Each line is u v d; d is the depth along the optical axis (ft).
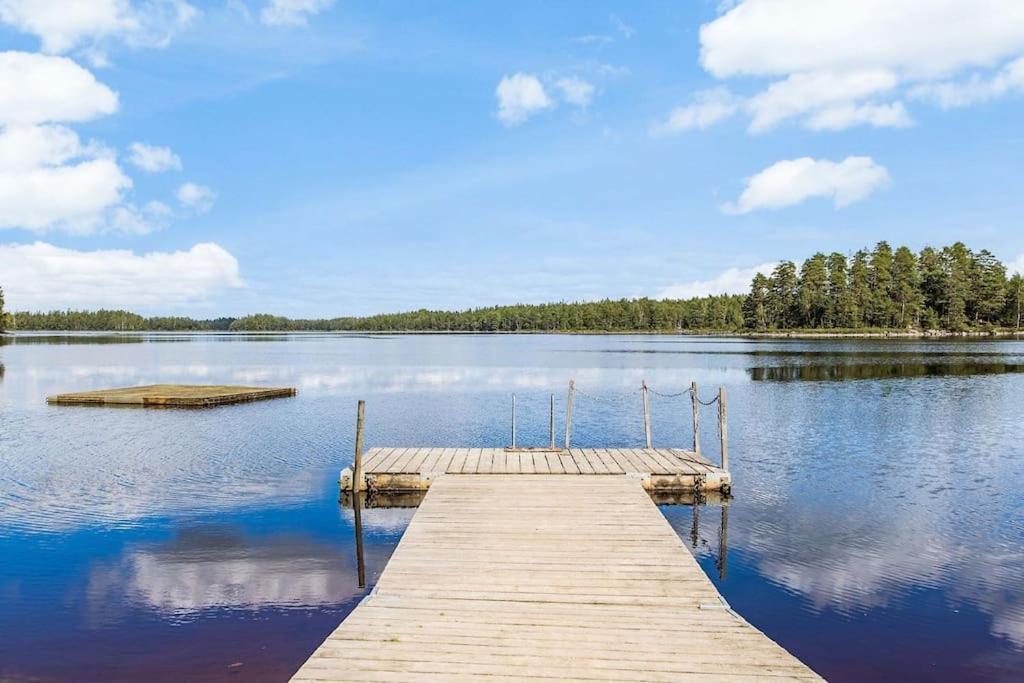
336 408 103.71
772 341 347.56
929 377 140.36
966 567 37.55
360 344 417.08
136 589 34.32
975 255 392.27
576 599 28.58
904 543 41.65
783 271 424.87
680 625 25.95
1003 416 90.68
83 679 25.41
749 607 32.45
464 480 49.88
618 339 462.19
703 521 46.34
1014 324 392.47
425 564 32.68
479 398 116.78
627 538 36.68
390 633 24.94
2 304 506.07
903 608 32.24
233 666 26.40
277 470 61.93
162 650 27.73
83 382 148.46
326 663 22.48
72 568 37.35
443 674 21.79
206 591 34.12
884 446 71.77
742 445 72.69
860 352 232.32
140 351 301.43
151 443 74.69
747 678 21.71
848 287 396.98
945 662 27.14
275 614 31.40
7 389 131.34
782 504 50.39
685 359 209.36
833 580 35.83
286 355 270.46
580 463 56.18
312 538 42.93
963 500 51.24
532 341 454.40
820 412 94.94
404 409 103.09
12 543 41.52
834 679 25.90
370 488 52.37
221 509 49.19
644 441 77.10
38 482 56.95
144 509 48.98
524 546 35.37
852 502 50.85
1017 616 31.32
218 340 512.22
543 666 22.38
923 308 385.09
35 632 29.43
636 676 21.75
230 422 89.81
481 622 26.05
